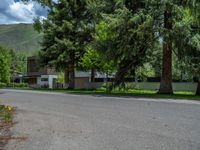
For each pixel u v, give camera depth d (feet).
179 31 90.89
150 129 32.12
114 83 115.44
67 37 161.38
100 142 26.23
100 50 106.52
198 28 95.25
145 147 24.29
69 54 160.25
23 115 45.60
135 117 41.29
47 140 27.61
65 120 39.70
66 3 163.32
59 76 215.72
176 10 90.68
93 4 112.06
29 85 254.06
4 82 260.01
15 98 81.82
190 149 23.58
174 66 125.39
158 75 152.25
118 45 100.37
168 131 30.86
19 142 27.04
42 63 168.96
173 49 102.27
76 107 56.03
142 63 114.62
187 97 82.79
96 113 46.47
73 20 161.58
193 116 41.75
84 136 28.96
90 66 155.22
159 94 98.43
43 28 165.17
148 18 90.58
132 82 148.97
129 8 99.71
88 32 158.71
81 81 203.62
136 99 74.74
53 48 160.35
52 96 88.89
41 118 42.06
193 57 98.53
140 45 97.71
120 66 112.06
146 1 93.40
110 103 63.31
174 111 47.80
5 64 259.60
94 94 99.19
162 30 92.68
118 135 29.17
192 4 91.71
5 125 36.47
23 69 407.85
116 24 94.68
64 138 28.25
